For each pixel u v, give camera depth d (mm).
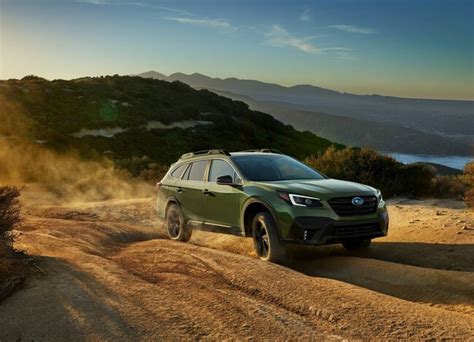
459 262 6895
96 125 56219
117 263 6980
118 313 4609
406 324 4344
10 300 4867
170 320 4480
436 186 14312
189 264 6648
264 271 6051
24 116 53469
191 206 9211
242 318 4539
